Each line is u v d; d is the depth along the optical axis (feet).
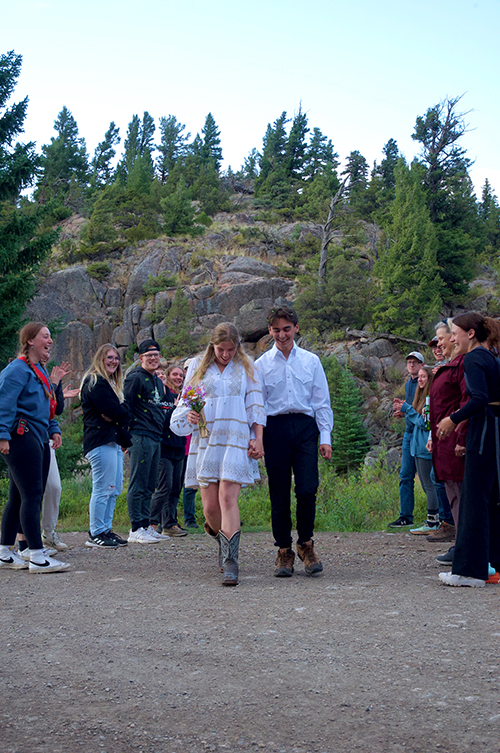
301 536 16.28
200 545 21.93
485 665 9.09
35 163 61.36
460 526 14.62
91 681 8.94
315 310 128.36
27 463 16.51
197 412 15.64
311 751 6.92
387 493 32.17
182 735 7.34
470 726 7.34
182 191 204.85
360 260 155.84
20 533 18.61
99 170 314.76
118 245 170.09
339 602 12.88
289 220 218.79
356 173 244.83
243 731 7.41
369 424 104.73
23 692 8.59
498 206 260.21
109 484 21.48
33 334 16.84
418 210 136.05
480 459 14.48
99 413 21.33
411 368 26.68
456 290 142.92
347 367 114.11
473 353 14.82
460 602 12.73
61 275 153.28
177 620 11.83
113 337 148.25
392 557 19.15
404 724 7.45
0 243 58.13
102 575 16.31
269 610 12.38
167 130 326.85
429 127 151.53
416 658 9.46
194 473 16.28
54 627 11.48
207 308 144.36
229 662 9.57
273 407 16.21
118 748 7.06
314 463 16.21
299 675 8.99
